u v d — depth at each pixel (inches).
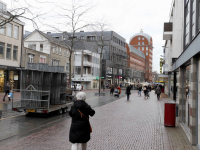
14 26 1316.4
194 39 248.8
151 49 5713.6
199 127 250.1
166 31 1035.3
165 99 1090.1
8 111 542.0
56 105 538.6
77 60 2431.1
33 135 315.6
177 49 778.2
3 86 1242.6
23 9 366.0
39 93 476.7
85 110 200.2
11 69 1282.0
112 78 2839.6
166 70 1252.5
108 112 573.0
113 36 3147.1
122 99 1055.0
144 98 1136.8
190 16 425.7
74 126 197.9
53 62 1836.9
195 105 265.9
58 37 2945.4
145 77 5182.1
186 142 283.9
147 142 284.8
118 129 365.1
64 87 594.6
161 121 447.8
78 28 864.9
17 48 1349.7
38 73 479.8
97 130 356.2
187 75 361.4
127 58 3683.6
